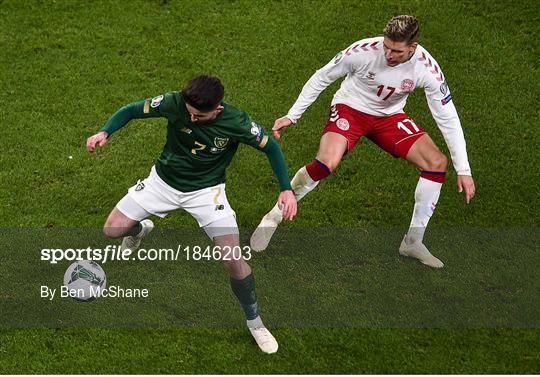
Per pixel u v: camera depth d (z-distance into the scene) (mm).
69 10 29109
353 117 21062
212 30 28594
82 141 24906
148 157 24688
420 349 19891
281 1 29391
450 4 29375
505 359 19625
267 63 27594
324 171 20688
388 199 23812
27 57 27500
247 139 17969
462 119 26078
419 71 19781
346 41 28344
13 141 24797
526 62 27750
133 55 27672
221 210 19078
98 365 19438
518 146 25250
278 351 19859
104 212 23141
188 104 16906
